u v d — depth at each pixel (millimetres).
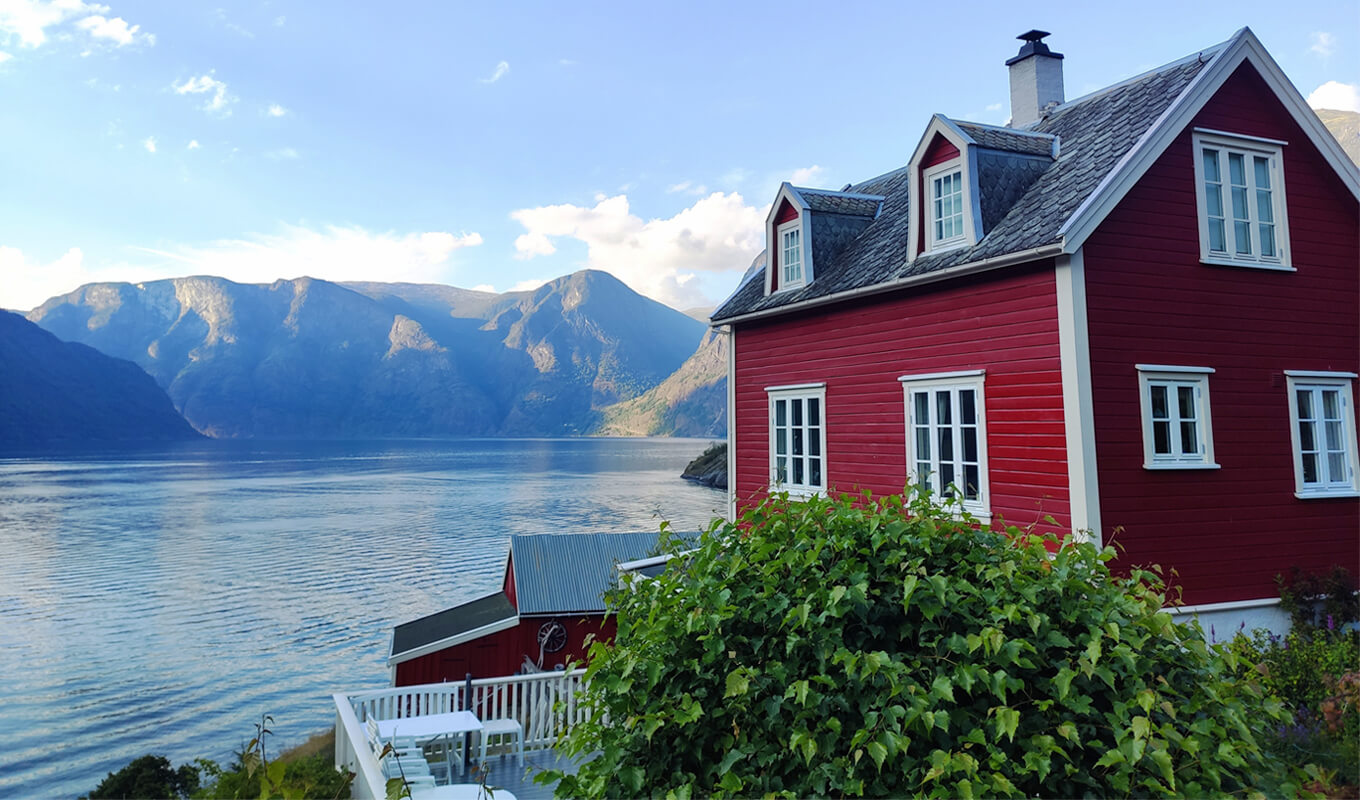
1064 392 10203
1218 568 10625
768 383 16188
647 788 3600
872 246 14805
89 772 27297
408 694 10680
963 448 11797
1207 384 10930
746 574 4074
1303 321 11789
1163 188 10961
